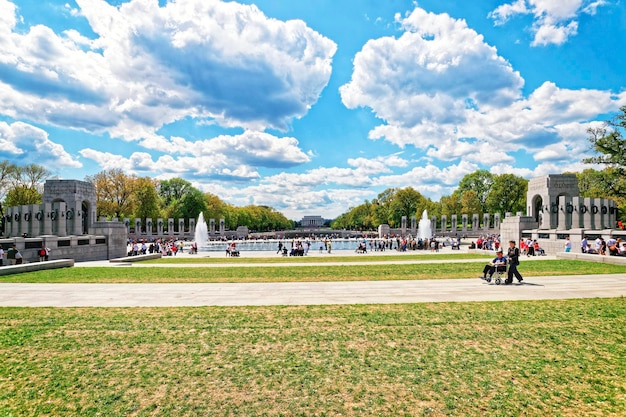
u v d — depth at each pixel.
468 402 6.29
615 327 10.18
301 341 9.35
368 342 9.25
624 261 23.77
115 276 21.86
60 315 12.02
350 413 5.96
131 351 8.70
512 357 8.17
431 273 22.28
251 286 17.89
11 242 28.56
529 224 42.50
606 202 40.19
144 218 93.62
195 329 10.41
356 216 172.25
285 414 5.93
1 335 9.91
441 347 8.85
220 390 6.75
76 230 41.50
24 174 72.00
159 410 6.07
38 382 7.09
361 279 19.97
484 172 114.19
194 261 33.78
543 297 14.36
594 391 6.61
